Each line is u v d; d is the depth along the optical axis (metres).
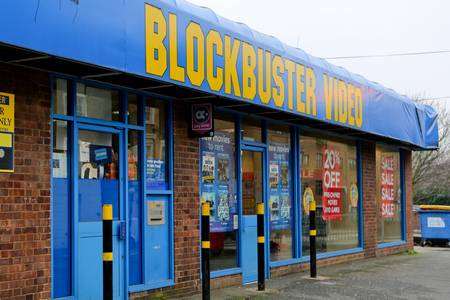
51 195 6.56
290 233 11.13
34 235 6.33
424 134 15.36
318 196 12.10
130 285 7.68
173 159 8.42
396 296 8.84
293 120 10.72
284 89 9.30
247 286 9.45
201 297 8.35
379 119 12.62
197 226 8.77
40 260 6.38
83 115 7.16
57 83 6.86
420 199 38.41
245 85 8.38
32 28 5.39
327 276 10.59
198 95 8.22
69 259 6.84
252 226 10.03
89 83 7.22
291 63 9.55
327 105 10.59
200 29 7.58
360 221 13.56
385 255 14.51
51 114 6.63
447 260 13.74
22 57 5.91
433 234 19.64
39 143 6.45
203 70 7.59
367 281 10.16
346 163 13.24
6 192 6.08
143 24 6.68
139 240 7.91
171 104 8.43
